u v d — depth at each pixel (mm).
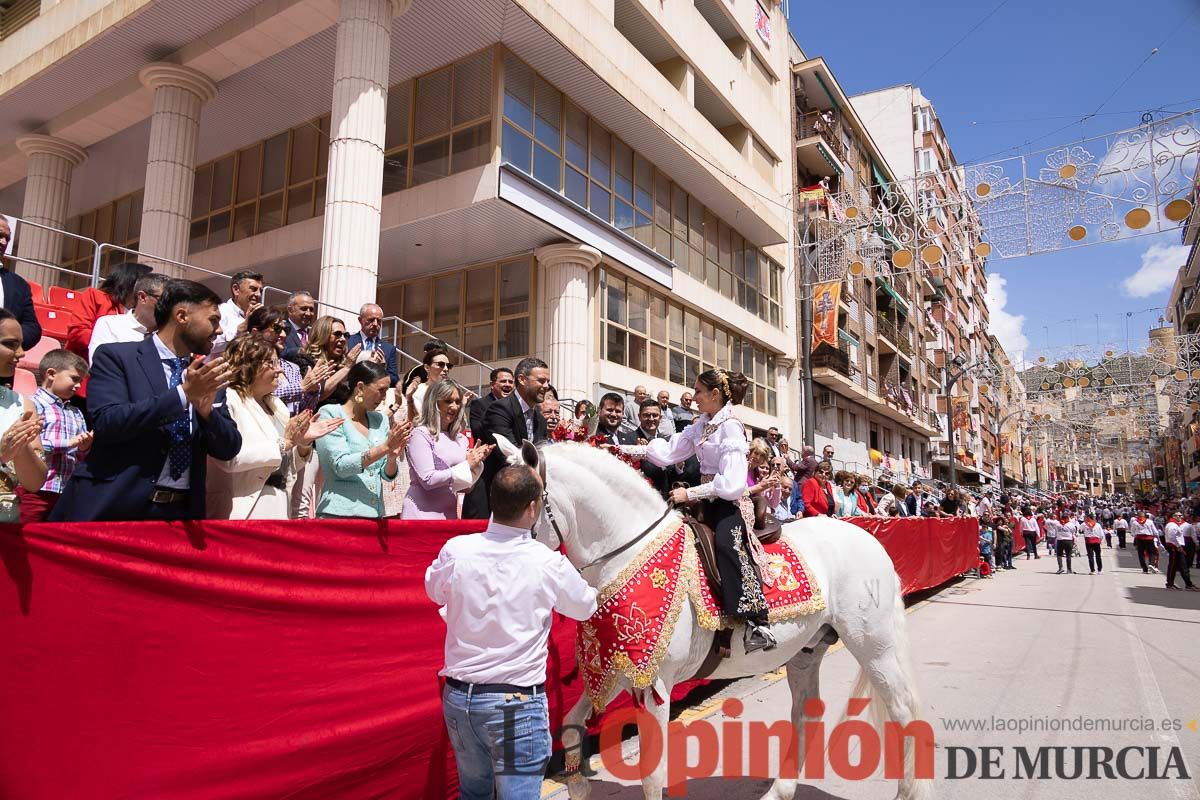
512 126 12758
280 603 3156
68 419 3840
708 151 18234
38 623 2396
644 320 16562
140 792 2590
